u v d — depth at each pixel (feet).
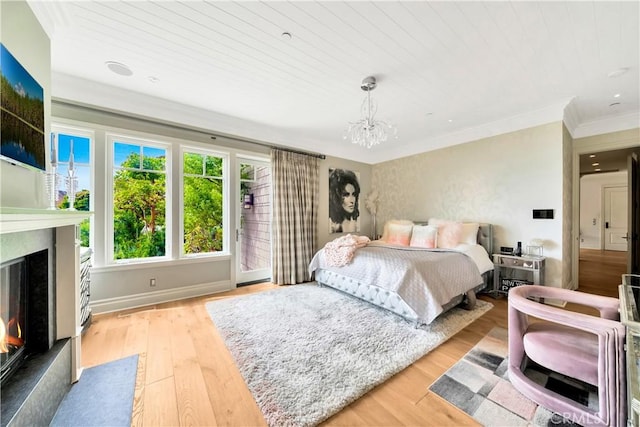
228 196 12.42
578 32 6.16
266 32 6.24
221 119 11.69
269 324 8.31
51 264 5.14
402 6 5.43
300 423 4.40
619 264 18.17
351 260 10.58
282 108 10.77
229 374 5.78
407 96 9.62
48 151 5.32
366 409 4.78
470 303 9.57
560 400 4.54
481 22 5.88
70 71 7.98
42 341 4.88
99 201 9.25
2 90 3.72
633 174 13.09
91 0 5.16
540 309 4.78
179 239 11.00
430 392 5.21
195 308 9.80
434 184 14.67
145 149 10.45
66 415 4.58
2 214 3.01
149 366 6.07
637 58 7.18
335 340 7.25
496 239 12.13
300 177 14.26
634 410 3.14
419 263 8.75
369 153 17.81
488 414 4.61
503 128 11.87
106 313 9.29
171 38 6.44
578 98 9.65
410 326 8.15
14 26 4.17
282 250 13.44
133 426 4.36
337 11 5.57
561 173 10.24
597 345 4.72
